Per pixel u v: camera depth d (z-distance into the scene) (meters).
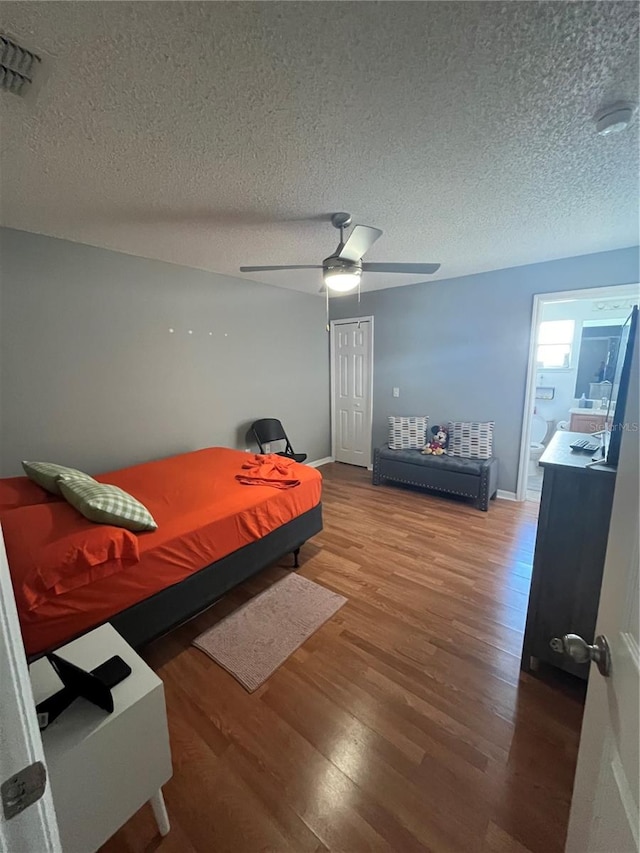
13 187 1.86
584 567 1.51
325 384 5.29
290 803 1.20
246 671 1.72
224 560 2.03
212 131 1.42
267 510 2.29
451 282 4.05
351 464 5.34
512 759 1.32
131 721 0.99
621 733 0.59
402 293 4.46
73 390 2.81
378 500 3.92
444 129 1.43
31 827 0.45
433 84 1.19
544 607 1.62
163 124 1.37
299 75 1.15
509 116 1.35
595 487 1.46
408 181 1.83
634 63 1.10
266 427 4.23
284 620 2.06
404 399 4.65
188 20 0.96
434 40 1.03
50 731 0.91
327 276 2.30
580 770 0.80
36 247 2.54
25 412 2.59
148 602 1.68
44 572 1.36
